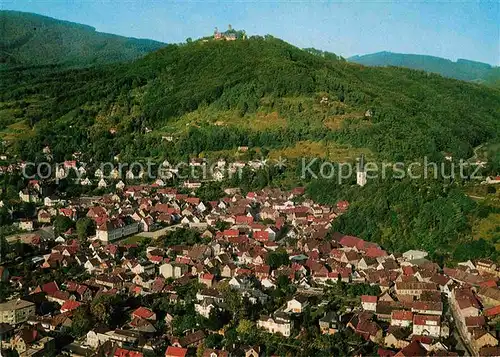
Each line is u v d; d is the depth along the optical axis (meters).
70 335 191.88
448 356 166.88
